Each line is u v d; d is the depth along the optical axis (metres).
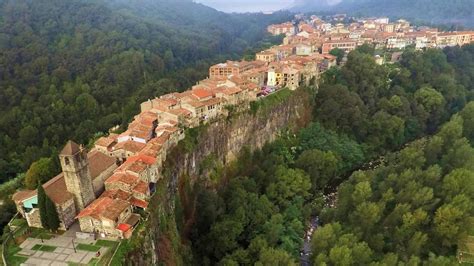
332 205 143.00
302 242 118.31
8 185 147.75
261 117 166.12
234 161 155.00
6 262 79.56
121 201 89.75
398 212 117.38
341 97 191.88
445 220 113.75
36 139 187.00
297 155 169.62
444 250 114.81
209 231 115.62
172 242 99.00
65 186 94.56
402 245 112.62
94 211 86.50
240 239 115.88
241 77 183.50
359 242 108.88
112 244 83.94
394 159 169.25
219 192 141.12
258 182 142.00
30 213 90.50
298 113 189.38
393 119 189.12
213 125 144.62
